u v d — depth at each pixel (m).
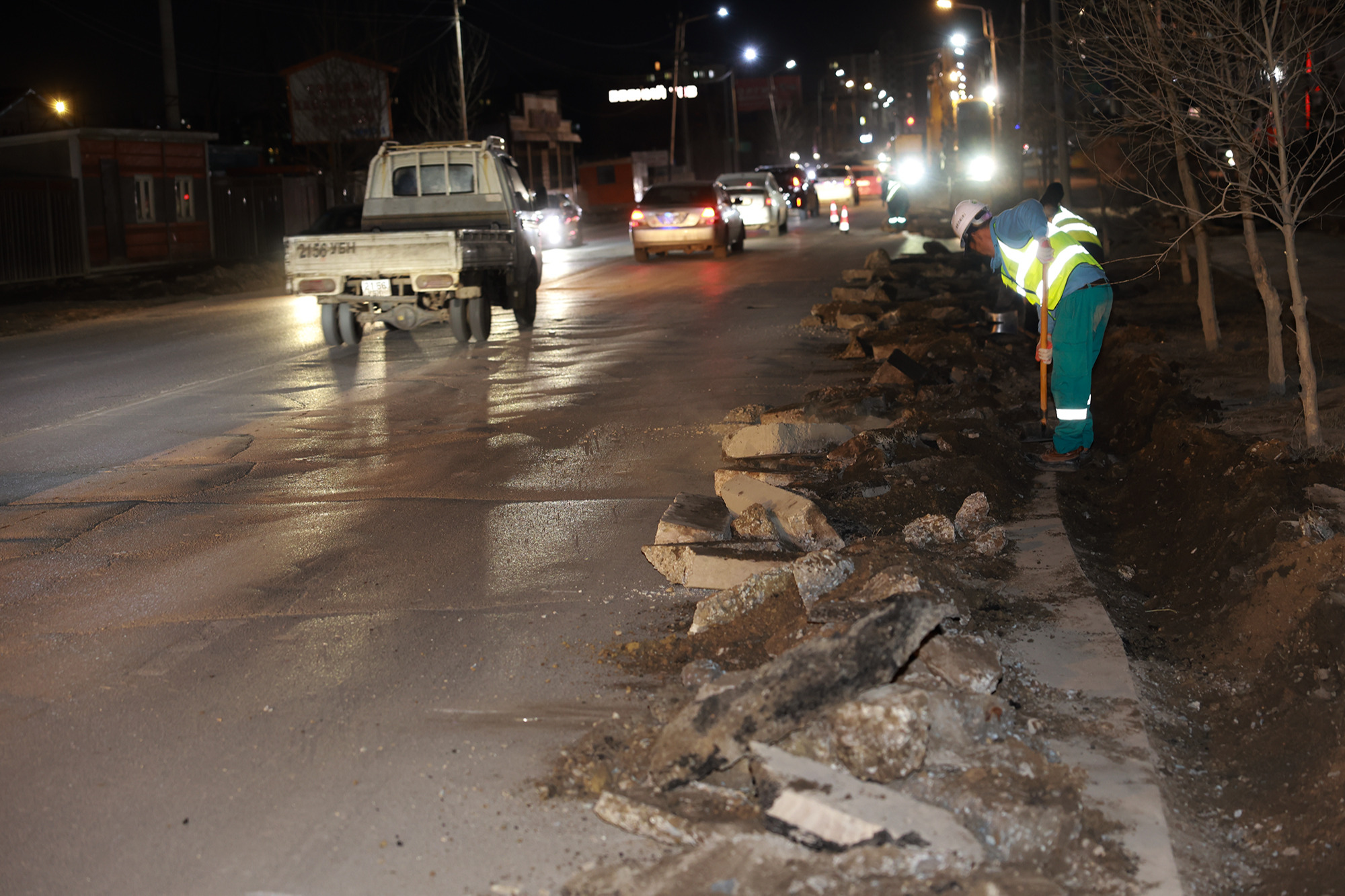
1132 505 6.76
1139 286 16.20
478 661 4.82
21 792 3.80
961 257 22.73
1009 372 10.91
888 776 3.38
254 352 15.16
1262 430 7.46
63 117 43.28
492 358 13.86
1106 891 3.03
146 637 5.20
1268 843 3.37
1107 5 8.63
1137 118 8.63
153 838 3.50
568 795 3.66
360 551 6.44
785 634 4.46
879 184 64.19
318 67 39.53
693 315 17.58
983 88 46.47
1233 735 4.04
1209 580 5.25
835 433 8.20
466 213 16.88
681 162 101.69
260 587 5.85
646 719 4.16
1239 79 7.61
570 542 6.47
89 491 8.00
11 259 25.62
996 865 3.01
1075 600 5.16
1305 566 4.55
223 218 33.00
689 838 3.28
